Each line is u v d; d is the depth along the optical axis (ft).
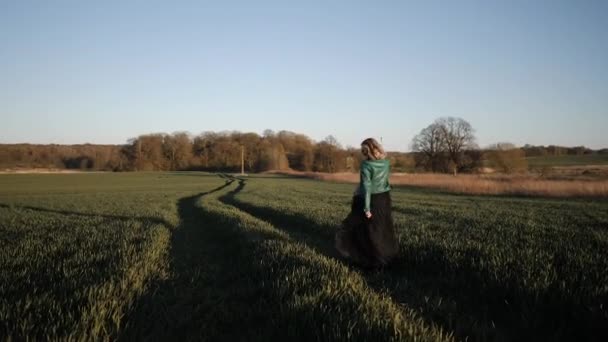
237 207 71.56
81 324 12.42
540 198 93.04
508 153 245.04
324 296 15.02
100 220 52.08
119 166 422.41
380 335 11.57
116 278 18.03
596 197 92.17
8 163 419.95
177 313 15.66
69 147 462.60
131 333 12.98
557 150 434.71
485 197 96.48
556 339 13.07
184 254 28.73
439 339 11.84
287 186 150.41
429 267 21.88
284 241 29.09
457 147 288.30
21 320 12.67
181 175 322.55
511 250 23.62
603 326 13.05
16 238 36.22
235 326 14.34
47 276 19.30
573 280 16.67
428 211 56.70
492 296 16.96
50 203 92.99
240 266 23.13
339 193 105.60
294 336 12.41
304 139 483.51
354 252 22.25
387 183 22.53
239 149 433.07
